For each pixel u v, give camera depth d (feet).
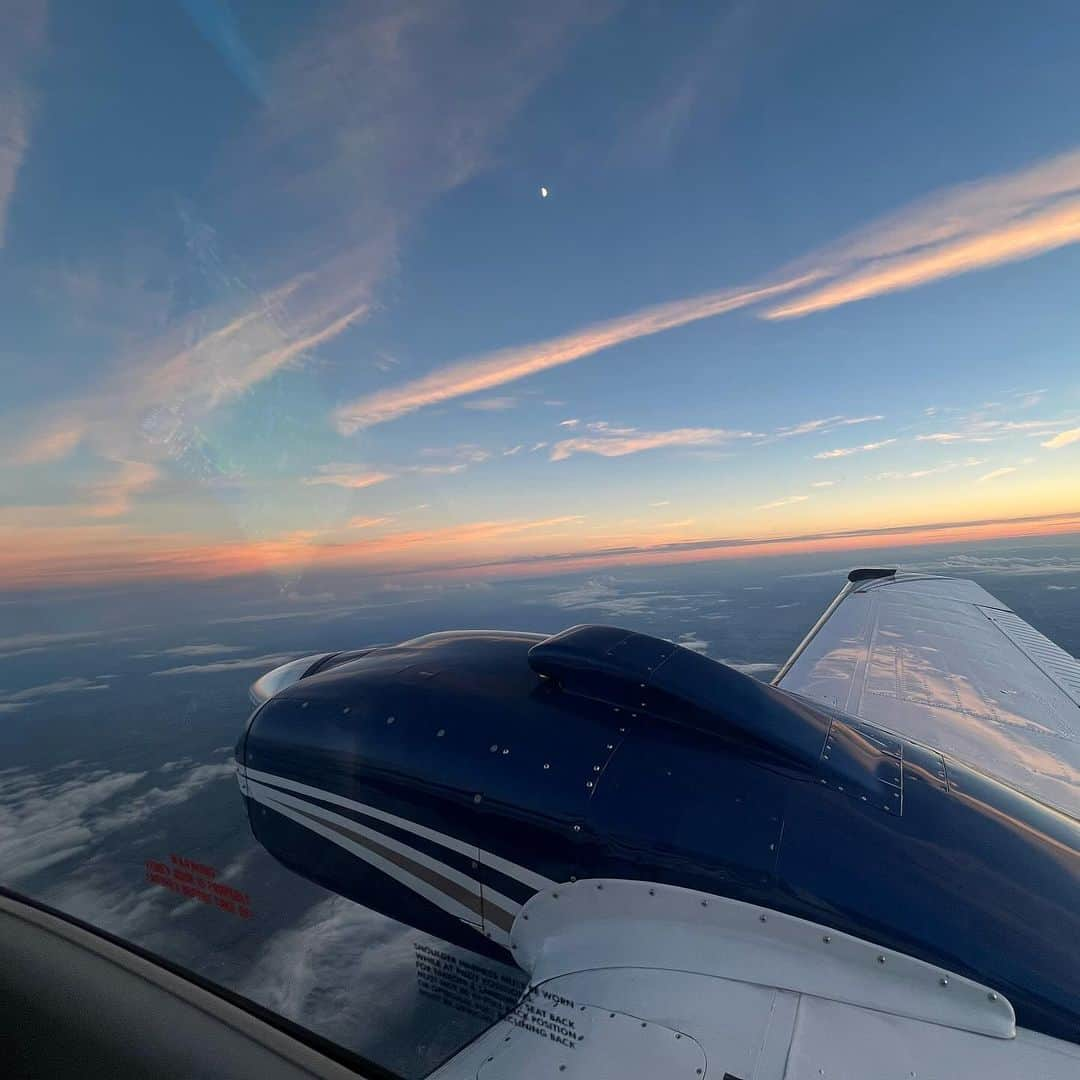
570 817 13.67
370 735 16.49
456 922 14.70
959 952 11.38
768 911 11.97
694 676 16.06
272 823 17.76
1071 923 12.35
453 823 14.75
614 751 14.73
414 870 15.33
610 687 15.99
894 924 11.72
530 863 13.79
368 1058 10.25
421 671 18.57
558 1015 10.90
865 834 13.32
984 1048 9.96
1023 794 18.25
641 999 11.03
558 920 13.30
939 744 25.05
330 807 16.60
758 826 13.15
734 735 15.01
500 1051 10.10
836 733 16.38
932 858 13.12
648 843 13.05
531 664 16.83
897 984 10.99
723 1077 9.21
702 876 12.54
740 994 10.98
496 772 14.70
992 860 13.51
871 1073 9.37
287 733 17.80
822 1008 10.64
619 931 12.59
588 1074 9.39
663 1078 9.26
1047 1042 10.22
